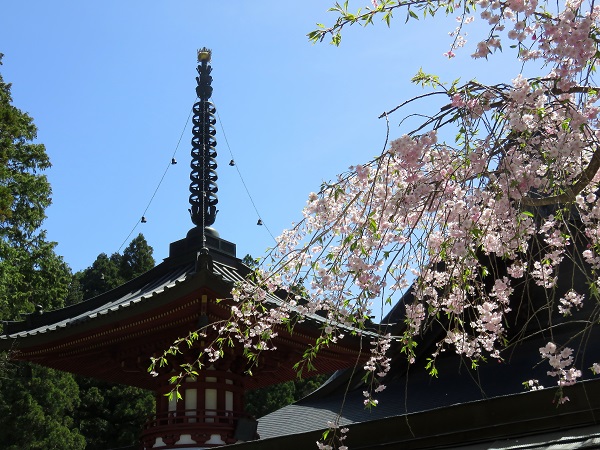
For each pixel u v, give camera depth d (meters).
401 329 11.05
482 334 6.54
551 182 4.64
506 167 4.71
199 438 9.66
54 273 28.22
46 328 10.12
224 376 10.11
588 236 5.19
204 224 11.38
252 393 35.94
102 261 45.25
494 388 9.65
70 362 11.12
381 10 4.92
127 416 33.94
